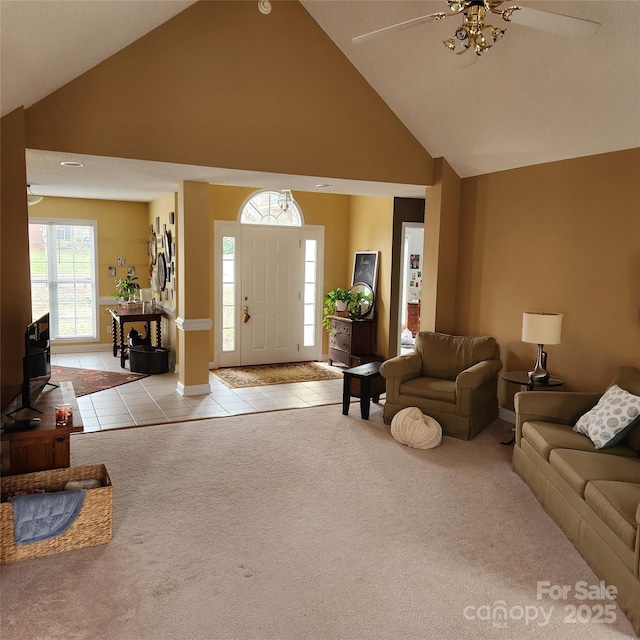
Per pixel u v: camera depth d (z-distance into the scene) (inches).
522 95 166.4
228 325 298.5
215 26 178.5
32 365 136.7
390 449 174.4
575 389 180.7
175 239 263.4
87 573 105.9
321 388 254.5
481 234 216.1
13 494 120.5
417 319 392.2
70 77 158.7
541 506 137.4
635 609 93.4
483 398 193.0
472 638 90.9
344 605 98.3
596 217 171.9
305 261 312.0
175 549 114.8
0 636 88.6
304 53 192.4
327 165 200.7
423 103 195.6
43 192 278.8
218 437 182.4
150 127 172.7
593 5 126.6
